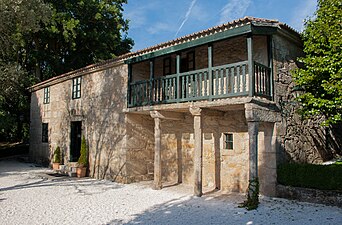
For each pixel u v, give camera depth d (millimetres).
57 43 21766
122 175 10188
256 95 6957
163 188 9258
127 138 10195
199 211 6496
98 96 11656
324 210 6344
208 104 7551
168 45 8609
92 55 23188
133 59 9820
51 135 14867
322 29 8156
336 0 8180
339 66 7656
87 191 8781
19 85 16281
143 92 9570
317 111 7984
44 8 11227
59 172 12664
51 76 22188
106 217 6031
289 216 5945
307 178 7129
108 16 22484
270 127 7781
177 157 10406
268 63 7801
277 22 7312
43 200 7566
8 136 23141
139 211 6531
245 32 6828
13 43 13055
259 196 7738
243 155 8523
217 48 9305
